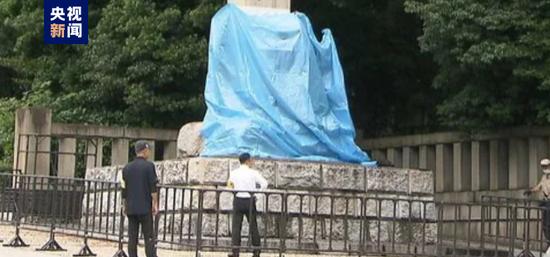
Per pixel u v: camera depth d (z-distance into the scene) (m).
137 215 15.17
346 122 21.55
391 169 20.66
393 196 20.41
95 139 27.34
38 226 20.50
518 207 18.44
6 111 31.42
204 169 19.11
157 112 28.89
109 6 29.23
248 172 17.05
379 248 18.03
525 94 24.73
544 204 20.22
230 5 21.64
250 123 20.22
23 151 26.38
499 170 26.31
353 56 31.34
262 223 18.94
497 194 26.16
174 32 28.83
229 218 18.70
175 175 19.64
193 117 29.16
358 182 20.22
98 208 20.38
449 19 23.72
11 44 34.31
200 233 16.36
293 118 20.70
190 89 28.89
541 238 19.03
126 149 27.66
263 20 21.50
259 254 16.77
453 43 24.52
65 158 26.95
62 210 20.02
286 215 17.52
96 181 18.56
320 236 19.48
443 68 25.88
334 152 20.95
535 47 22.97
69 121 29.61
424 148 28.77
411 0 26.53
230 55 21.17
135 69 28.20
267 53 21.05
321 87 21.38
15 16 32.78
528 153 25.55
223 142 20.19
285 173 19.61
